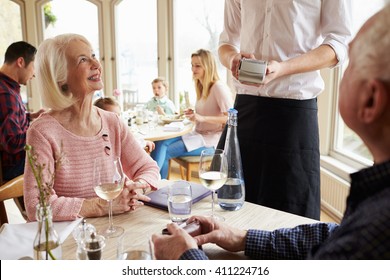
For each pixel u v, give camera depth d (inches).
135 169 63.1
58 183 54.4
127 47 200.7
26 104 224.5
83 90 54.7
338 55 57.4
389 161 20.4
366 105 20.7
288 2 57.6
